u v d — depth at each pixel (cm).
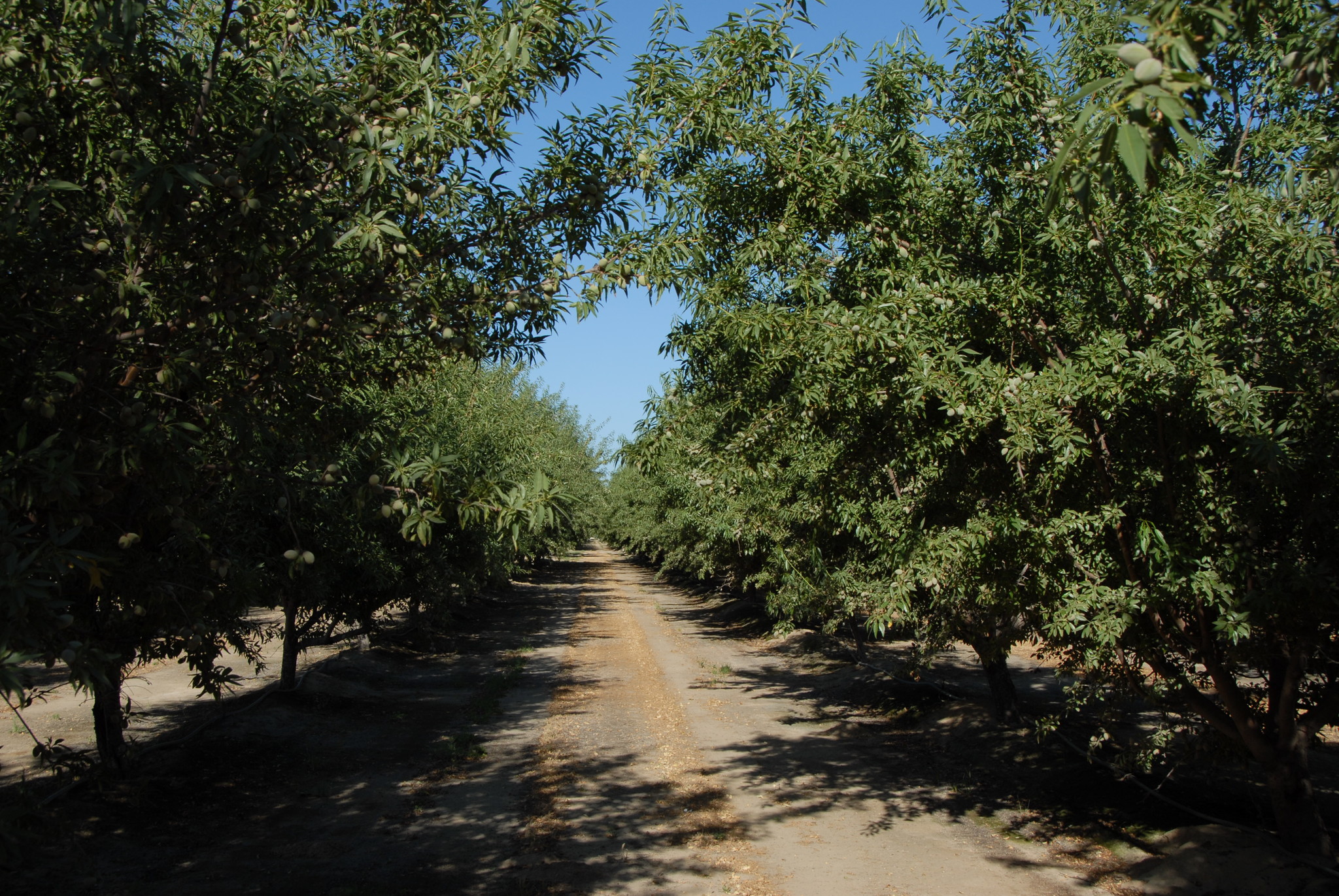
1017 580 551
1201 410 462
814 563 838
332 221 405
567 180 506
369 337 494
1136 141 198
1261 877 570
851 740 1143
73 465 331
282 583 876
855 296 677
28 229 372
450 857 687
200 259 414
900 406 524
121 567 408
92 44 376
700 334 733
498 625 2692
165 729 1118
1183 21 234
